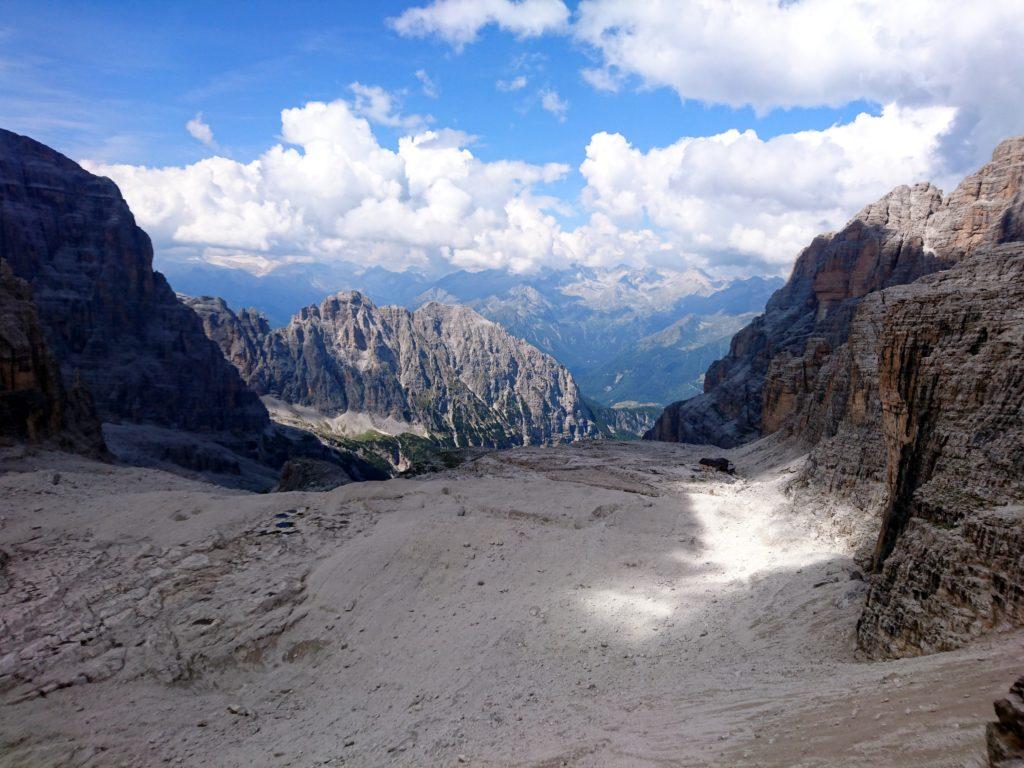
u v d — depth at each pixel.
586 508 64.44
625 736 19.25
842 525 46.56
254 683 34.00
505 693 27.70
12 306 100.12
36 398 96.62
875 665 21.11
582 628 34.69
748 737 16.73
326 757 24.05
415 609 40.66
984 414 25.58
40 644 35.66
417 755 21.94
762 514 57.38
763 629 30.20
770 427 116.88
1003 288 29.30
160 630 37.56
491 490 73.56
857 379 56.66
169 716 29.88
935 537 22.92
